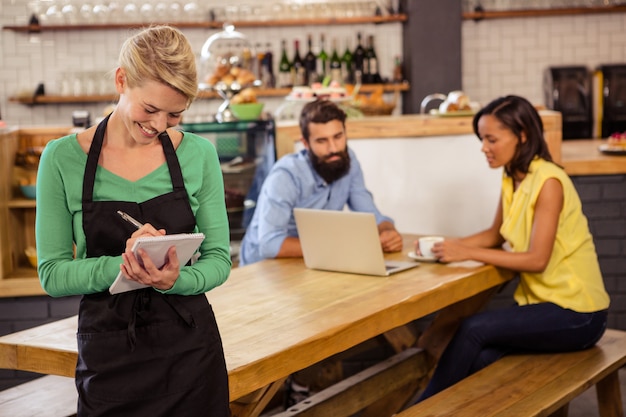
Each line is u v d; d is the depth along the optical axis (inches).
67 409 119.6
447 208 204.5
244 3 312.2
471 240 161.0
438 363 151.2
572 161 211.2
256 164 188.9
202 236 84.1
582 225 149.8
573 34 323.6
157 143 89.5
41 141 199.9
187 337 88.9
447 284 133.2
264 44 315.9
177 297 89.1
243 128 187.3
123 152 88.4
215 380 90.7
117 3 303.3
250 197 189.5
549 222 143.7
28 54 308.8
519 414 121.7
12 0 307.7
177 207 88.9
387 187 203.3
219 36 224.8
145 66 80.5
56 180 87.1
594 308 146.6
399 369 152.3
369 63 312.7
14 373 180.7
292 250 152.2
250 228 165.6
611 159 212.2
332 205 160.9
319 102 153.7
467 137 202.8
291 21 307.1
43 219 87.3
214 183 92.6
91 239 87.0
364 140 201.5
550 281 147.6
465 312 155.3
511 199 152.6
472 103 208.4
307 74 311.6
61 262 86.6
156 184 88.7
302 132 155.3
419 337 160.6
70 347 103.5
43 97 298.8
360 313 117.9
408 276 138.5
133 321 87.0
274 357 102.0
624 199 212.7
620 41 323.6
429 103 302.5
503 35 323.3
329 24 315.9
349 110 211.5
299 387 164.7
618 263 214.2
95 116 312.3
